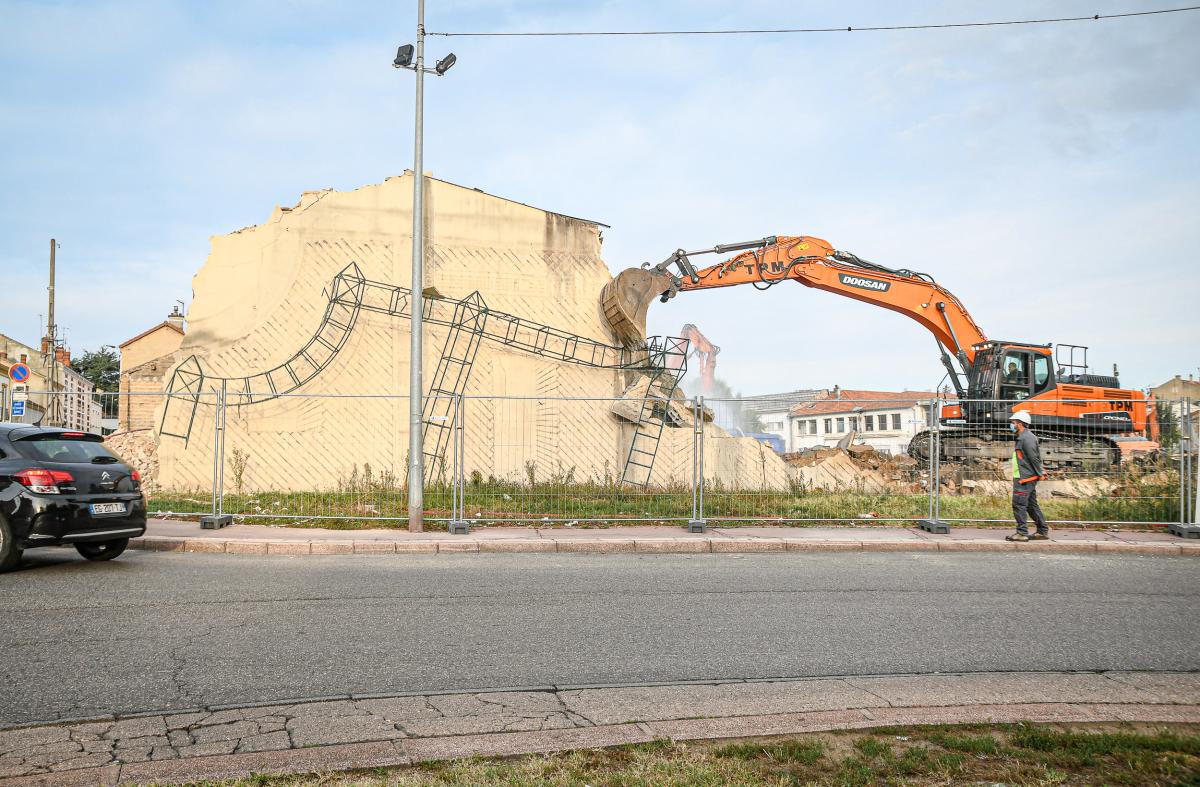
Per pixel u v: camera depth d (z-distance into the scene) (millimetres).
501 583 8664
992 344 20375
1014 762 3887
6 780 3656
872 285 20797
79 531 8773
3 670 5352
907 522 13586
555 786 3562
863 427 55125
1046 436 18516
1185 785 3594
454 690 5117
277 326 18172
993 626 6984
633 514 13766
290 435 17938
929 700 5020
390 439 18266
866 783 3646
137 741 4180
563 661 5801
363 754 4012
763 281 20312
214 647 5961
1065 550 11789
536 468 16406
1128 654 6160
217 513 13133
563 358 19266
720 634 6613
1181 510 13008
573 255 19672
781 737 4285
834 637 6559
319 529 12547
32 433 8938
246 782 3602
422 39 12883
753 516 13938
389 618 6961
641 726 4473
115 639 6121
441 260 18906
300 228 18438
